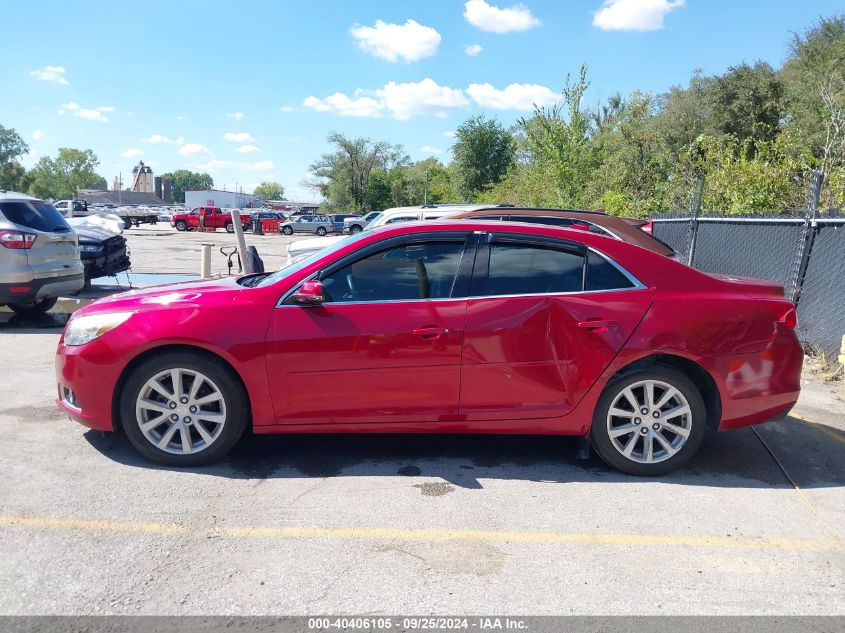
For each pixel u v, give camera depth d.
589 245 4.37
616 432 4.30
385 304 4.26
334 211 74.56
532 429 4.34
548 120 19.28
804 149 12.87
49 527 3.53
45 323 9.69
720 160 13.05
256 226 48.91
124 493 3.96
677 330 4.22
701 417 4.30
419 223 4.49
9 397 5.82
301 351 4.20
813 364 7.32
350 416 4.29
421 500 3.95
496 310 4.24
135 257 21.80
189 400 4.29
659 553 3.39
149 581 3.06
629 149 23.22
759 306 4.33
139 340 4.20
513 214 8.20
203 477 4.21
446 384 4.26
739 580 3.15
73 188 160.75
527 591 3.03
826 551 3.45
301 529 3.57
